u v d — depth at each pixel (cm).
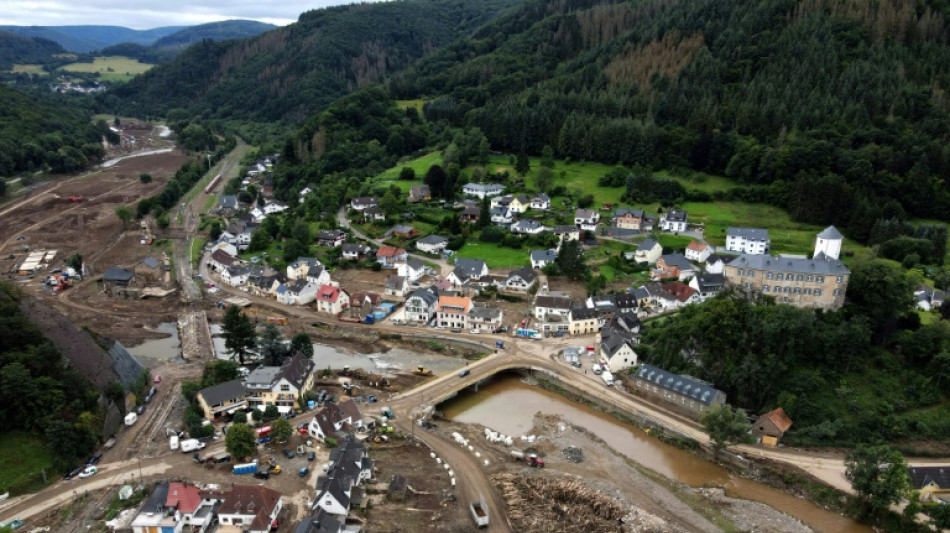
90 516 8975
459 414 12531
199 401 11812
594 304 16175
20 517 8925
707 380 12644
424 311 16688
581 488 10000
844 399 11519
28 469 9725
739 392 12219
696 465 10975
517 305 17650
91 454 10412
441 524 9050
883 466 9744
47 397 10312
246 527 8738
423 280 19462
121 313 17712
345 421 11350
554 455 11062
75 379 10981
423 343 15700
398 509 9344
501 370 13962
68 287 19438
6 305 11456
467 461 10719
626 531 9088
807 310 12762
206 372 13075
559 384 13438
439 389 13000
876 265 12900
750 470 10631
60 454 9900
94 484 9662
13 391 10075
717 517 9500
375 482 9988
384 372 14175
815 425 11244
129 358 13475
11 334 10850
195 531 8719
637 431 12019
